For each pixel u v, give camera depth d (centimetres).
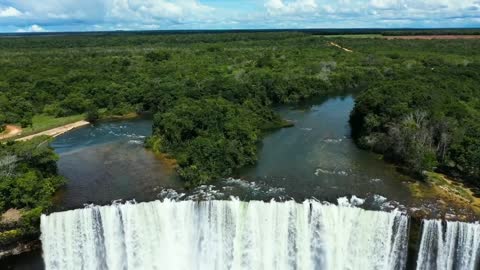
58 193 5100
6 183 4566
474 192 4947
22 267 4481
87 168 5953
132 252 4591
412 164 5481
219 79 9662
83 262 4531
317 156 6247
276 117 8194
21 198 4588
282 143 6906
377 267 4416
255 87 9744
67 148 6950
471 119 6100
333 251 4484
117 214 4462
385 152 6194
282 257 4588
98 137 7606
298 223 4469
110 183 5391
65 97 9956
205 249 4669
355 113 7344
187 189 5156
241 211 4509
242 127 6438
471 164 5047
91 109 9012
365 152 6391
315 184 5228
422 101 6612
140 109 9525
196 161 5528
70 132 8025
